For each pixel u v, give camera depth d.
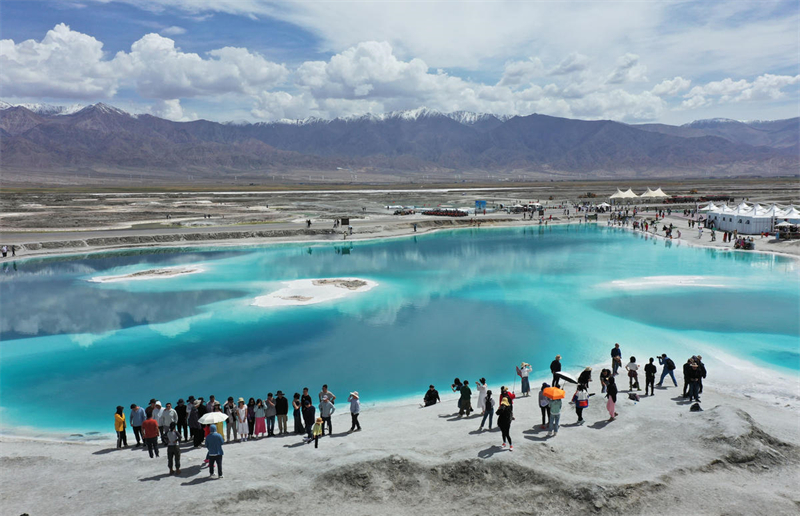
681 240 82.06
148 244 79.31
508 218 116.25
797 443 18.03
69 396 27.58
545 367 30.62
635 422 19.95
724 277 54.16
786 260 63.44
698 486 15.19
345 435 20.02
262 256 72.31
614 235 93.81
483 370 30.52
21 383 29.30
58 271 61.06
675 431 18.72
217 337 37.12
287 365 31.77
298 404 20.98
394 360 32.41
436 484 15.30
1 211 123.75
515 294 48.81
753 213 80.62
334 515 14.09
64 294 49.62
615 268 60.62
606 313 41.44
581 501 14.38
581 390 20.33
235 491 14.86
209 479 16.00
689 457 16.70
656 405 22.02
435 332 37.88
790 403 23.42
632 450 17.58
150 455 18.22
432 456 16.72
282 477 16.06
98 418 25.02
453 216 119.38
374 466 15.82
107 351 34.44
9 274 59.44
